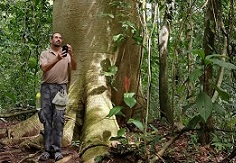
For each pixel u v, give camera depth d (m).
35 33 8.97
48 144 4.99
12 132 6.12
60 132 5.00
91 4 6.35
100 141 5.17
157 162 4.48
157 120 7.14
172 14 6.90
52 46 5.03
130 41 6.69
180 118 6.07
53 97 4.97
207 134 5.45
